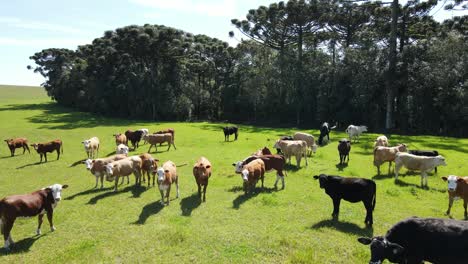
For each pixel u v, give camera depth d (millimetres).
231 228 11648
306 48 59688
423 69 41938
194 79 64438
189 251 10086
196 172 14703
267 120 57969
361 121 48812
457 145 30125
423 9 45531
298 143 20578
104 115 59906
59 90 75438
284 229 11531
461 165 21766
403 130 45875
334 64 50906
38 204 11180
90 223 12383
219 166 21047
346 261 9430
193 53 65000
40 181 18672
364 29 49688
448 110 41344
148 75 58062
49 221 11773
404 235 8219
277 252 9961
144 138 26922
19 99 93812
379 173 19344
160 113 58031
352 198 11992
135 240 10867
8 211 10461
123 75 59812
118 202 14680
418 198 15000
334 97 49219
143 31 57344
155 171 17203
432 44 43625
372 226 11805
